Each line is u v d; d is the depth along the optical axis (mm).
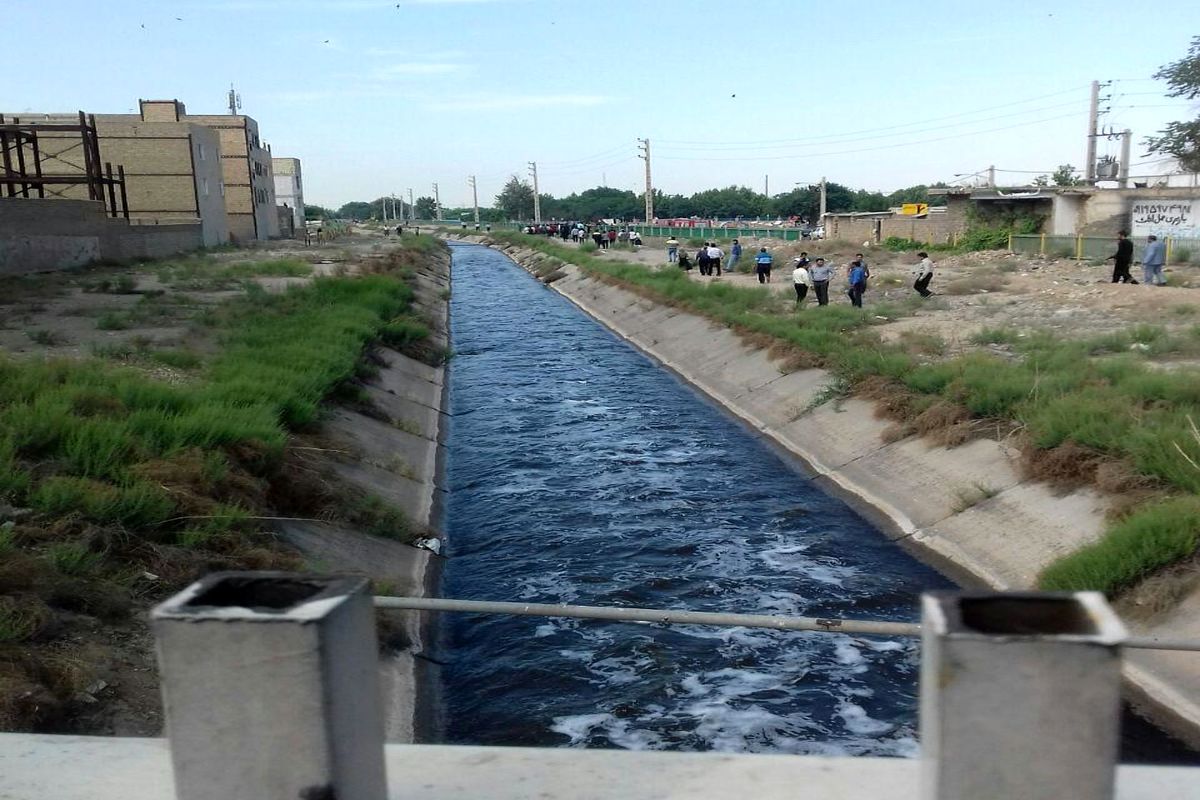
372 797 2328
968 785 2012
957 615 2076
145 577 7816
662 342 29547
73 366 12703
